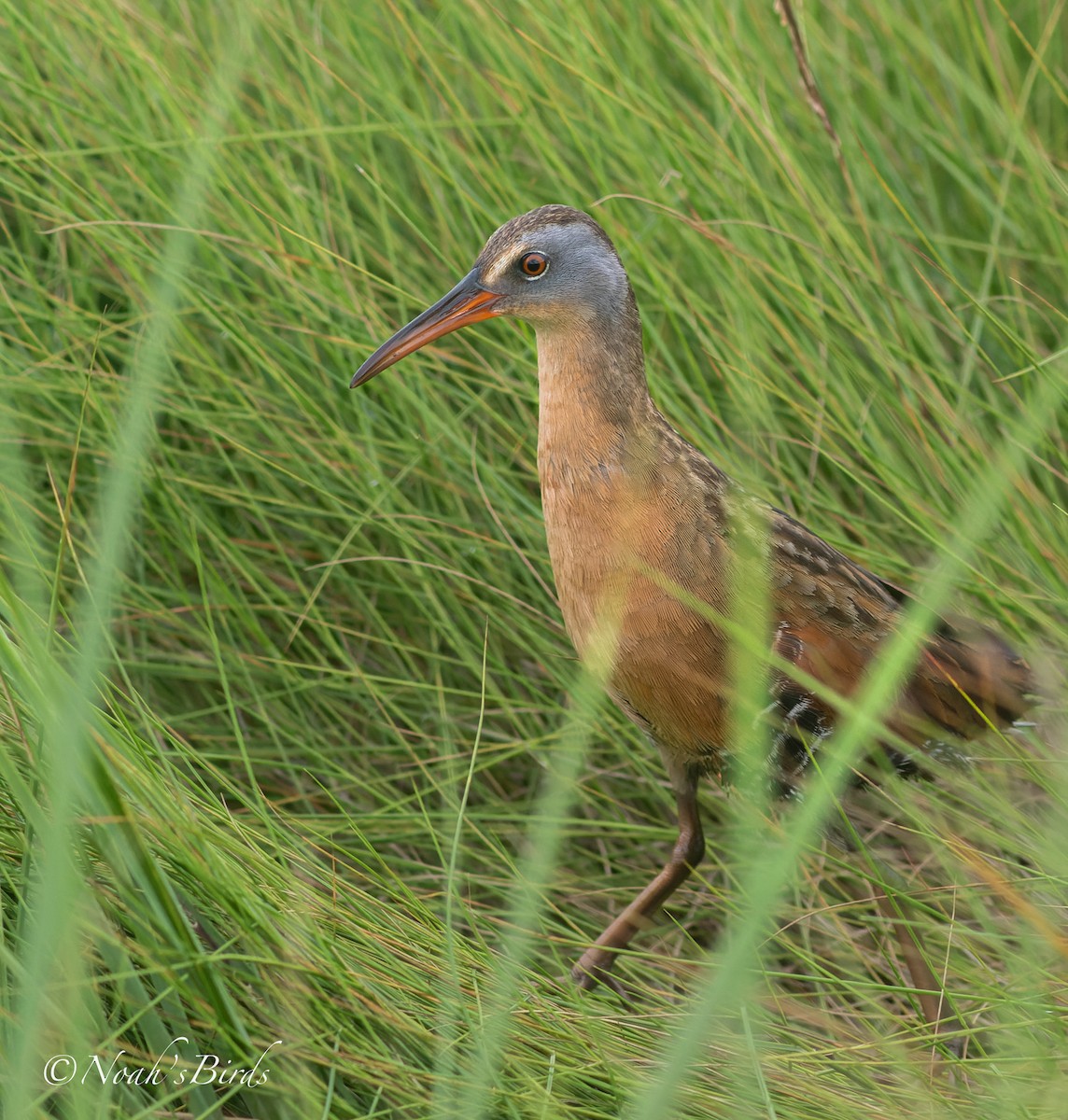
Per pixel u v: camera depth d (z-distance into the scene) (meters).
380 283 8.73
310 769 7.60
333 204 9.53
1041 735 7.61
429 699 8.87
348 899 6.32
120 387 8.45
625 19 9.96
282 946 5.48
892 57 10.26
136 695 6.74
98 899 5.43
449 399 9.46
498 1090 5.25
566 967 7.72
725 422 9.14
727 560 6.95
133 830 5.00
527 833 8.23
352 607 9.11
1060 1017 5.92
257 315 8.98
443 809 8.27
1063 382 7.75
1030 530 7.96
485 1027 5.25
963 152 9.84
